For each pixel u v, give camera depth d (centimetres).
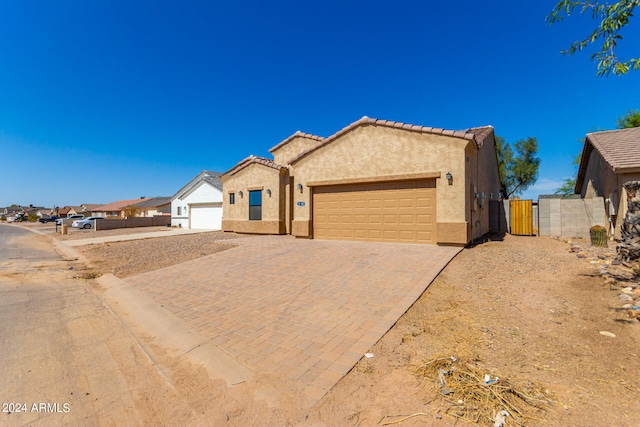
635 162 1124
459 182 1077
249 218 1950
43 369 403
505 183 3030
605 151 1252
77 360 429
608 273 655
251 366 393
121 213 6209
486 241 1259
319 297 636
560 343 408
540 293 586
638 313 452
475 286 657
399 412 298
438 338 444
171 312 603
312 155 1423
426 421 284
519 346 407
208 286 766
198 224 2841
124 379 381
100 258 1294
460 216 1071
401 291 636
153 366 411
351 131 1309
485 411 291
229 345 454
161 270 960
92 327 550
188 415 311
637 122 2231
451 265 827
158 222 3844
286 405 317
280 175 1812
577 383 326
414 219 1168
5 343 481
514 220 1529
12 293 777
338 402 317
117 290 784
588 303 523
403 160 1183
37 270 1069
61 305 677
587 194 1720
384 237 1230
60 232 3109
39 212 11138
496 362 372
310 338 462
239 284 765
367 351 417
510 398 305
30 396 344
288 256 1033
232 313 581
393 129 1207
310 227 1418
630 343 394
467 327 473
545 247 1086
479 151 1379
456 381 336
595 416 279
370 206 1267
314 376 364
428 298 606
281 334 481
